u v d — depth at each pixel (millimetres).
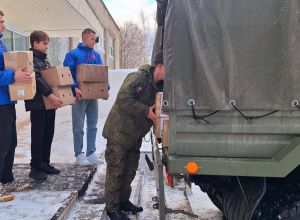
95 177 3951
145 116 2668
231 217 2396
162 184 2277
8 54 2729
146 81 2740
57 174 3697
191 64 2047
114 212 2918
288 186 2273
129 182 3135
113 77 9750
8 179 3145
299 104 1984
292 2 1954
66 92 3438
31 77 2746
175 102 2051
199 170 2027
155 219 3498
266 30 1986
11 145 3078
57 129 7445
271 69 1997
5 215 2527
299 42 1966
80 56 4066
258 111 2029
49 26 9672
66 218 2750
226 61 2008
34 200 2857
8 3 7223
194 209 3852
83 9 8594
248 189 2217
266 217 2219
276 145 2061
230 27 2002
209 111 2045
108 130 2834
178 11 2053
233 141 2062
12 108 2857
